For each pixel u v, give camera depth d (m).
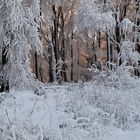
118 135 8.36
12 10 15.07
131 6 26.70
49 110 10.07
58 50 32.06
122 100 10.34
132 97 11.10
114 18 20.11
